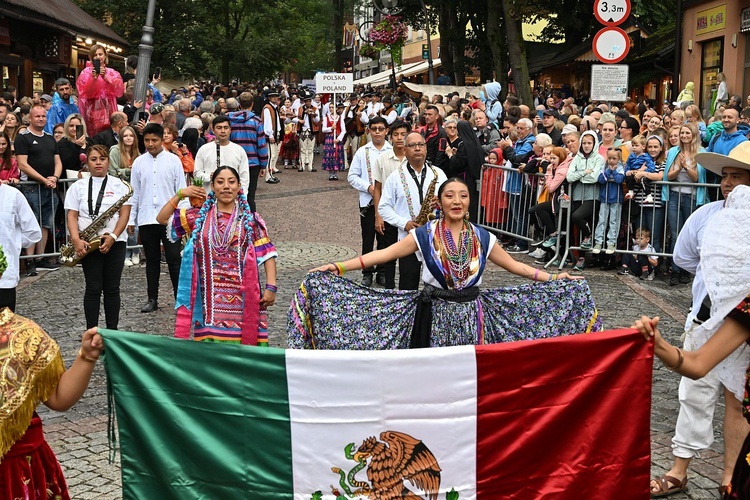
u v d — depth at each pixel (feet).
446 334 17.75
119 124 42.83
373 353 13.73
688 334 17.29
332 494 13.83
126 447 13.55
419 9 132.57
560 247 40.24
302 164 86.48
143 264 41.47
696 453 17.44
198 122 51.11
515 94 94.32
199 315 20.97
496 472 14.10
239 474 13.64
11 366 11.57
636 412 14.06
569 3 121.39
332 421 13.73
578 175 38.14
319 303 17.98
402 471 13.92
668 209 37.06
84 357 12.76
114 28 133.49
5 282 23.16
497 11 98.12
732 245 12.27
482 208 46.73
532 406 14.03
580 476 14.10
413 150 27.58
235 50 144.87
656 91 103.76
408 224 27.12
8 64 77.82
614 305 32.42
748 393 12.44
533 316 17.92
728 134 36.99
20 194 23.56
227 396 13.58
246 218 20.94
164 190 31.76
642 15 116.37
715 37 86.38
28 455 12.00
